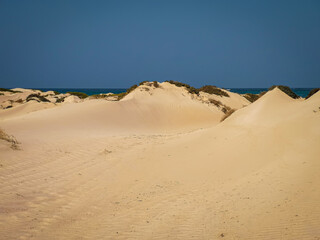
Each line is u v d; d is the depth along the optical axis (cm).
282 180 838
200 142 1444
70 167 1162
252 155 1112
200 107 3725
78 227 674
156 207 790
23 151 1295
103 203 831
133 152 1439
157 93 3919
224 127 1555
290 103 1533
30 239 599
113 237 626
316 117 1197
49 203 808
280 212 661
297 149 1034
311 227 581
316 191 720
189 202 806
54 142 1569
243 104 4572
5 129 1820
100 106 2964
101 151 1461
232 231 616
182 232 636
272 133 1235
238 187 864
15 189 871
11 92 6209
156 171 1122
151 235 631
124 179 1046
